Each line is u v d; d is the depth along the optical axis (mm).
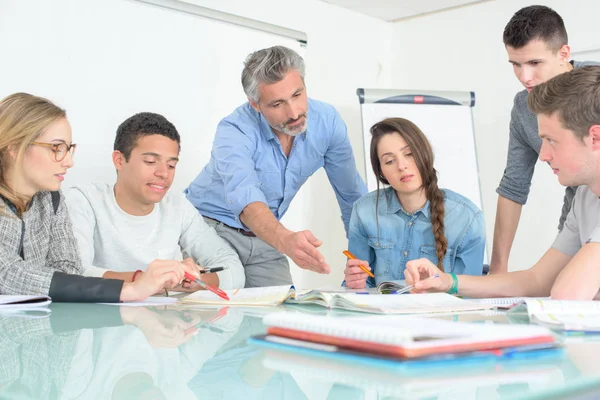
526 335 589
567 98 1238
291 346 614
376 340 541
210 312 1051
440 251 1900
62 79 2668
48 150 1429
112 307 1153
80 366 566
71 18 2684
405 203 1999
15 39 2531
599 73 1234
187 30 3090
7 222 1430
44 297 1211
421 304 1085
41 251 1499
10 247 1434
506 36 2010
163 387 482
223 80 3252
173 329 816
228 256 2051
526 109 2158
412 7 4020
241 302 1216
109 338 734
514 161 2271
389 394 431
